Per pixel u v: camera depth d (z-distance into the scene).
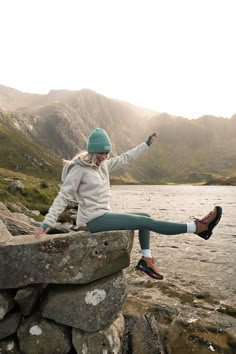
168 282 9.87
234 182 198.75
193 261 12.69
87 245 5.07
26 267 5.08
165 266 11.91
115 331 5.48
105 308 5.21
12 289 5.31
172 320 6.99
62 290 5.29
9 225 9.66
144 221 4.87
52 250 5.07
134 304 7.87
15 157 165.75
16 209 16.89
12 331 5.26
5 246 5.09
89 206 4.90
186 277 10.46
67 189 4.76
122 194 88.38
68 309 5.16
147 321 6.27
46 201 22.88
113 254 5.13
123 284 5.41
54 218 4.64
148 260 5.14
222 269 11.49
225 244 16.06
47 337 5.23
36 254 5.08
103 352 5.10
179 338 6.22
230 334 6.41
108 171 5.47
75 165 4.91
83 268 5.06
